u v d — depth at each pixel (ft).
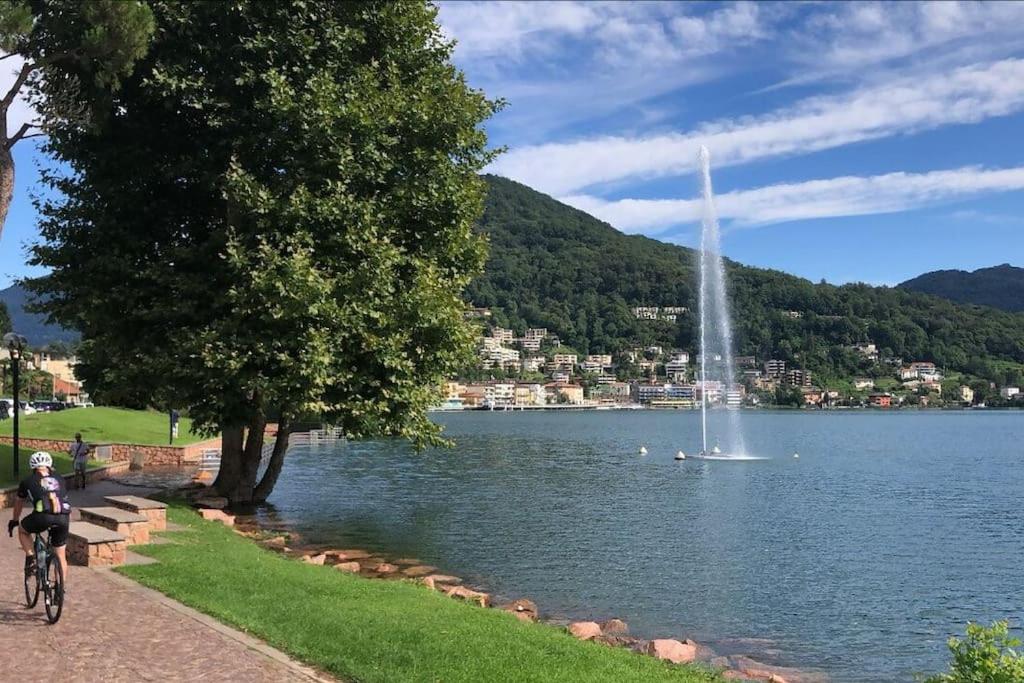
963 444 290.35
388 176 74.69
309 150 69.72
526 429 422.00
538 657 31.09
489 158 80.94
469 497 118.11
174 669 26.22
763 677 41.70
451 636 32.65
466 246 79.87
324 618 33.73
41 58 65.26
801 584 64.90
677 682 31.76
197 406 73.00
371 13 75.92
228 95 71.87
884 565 72.74
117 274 73.41
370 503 109.60
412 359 74.28
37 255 75.36
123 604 35.06
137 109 74.95
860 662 46.21
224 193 69.15
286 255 67.62
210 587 38.96
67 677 25.18
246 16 69.92
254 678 25.46
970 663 27.25
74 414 173.47
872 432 393.50
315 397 67.77
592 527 91.15
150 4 67.77
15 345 91.86
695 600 59.31
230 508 87.97
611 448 249.75
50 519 31.76
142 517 51.80
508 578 64.64
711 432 380.37
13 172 67.92
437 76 79.20
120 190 75.25
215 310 71.00
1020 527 95.55
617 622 50.29
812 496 124.47
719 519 98.68
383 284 68.39
